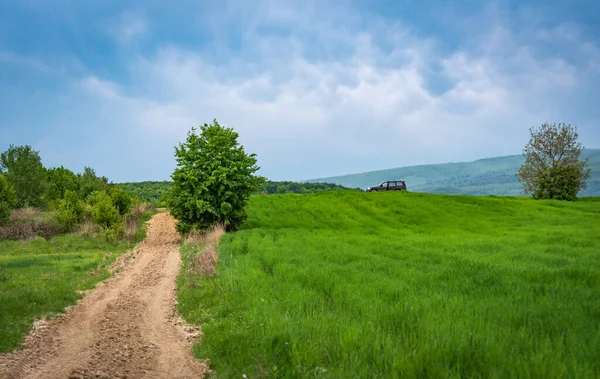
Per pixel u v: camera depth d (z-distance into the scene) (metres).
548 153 65.06
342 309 12.02
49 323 12.71
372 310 11.23
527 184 66.00
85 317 13.84
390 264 19.80
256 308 12.25
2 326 11.39
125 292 18.16
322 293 14.20
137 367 8.97
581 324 9.14
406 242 29.41
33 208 47.97
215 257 22.33
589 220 42.38
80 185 56.03
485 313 10.39
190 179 36.66
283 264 19.58
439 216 48.38
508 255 22.53
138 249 33.03
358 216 49.59
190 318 13.43
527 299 12.22
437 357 7.48
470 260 20.34
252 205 55.19
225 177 36.81
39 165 51.84
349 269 18.34
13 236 33.03
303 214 50.88
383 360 7.94
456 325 9.12
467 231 37.66
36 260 24.61
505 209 51.00
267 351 9.07
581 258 21.17
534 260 20.83
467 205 53.50
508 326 9.12
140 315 14.28
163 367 9.07
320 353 8.63
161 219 48.38
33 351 9.91
